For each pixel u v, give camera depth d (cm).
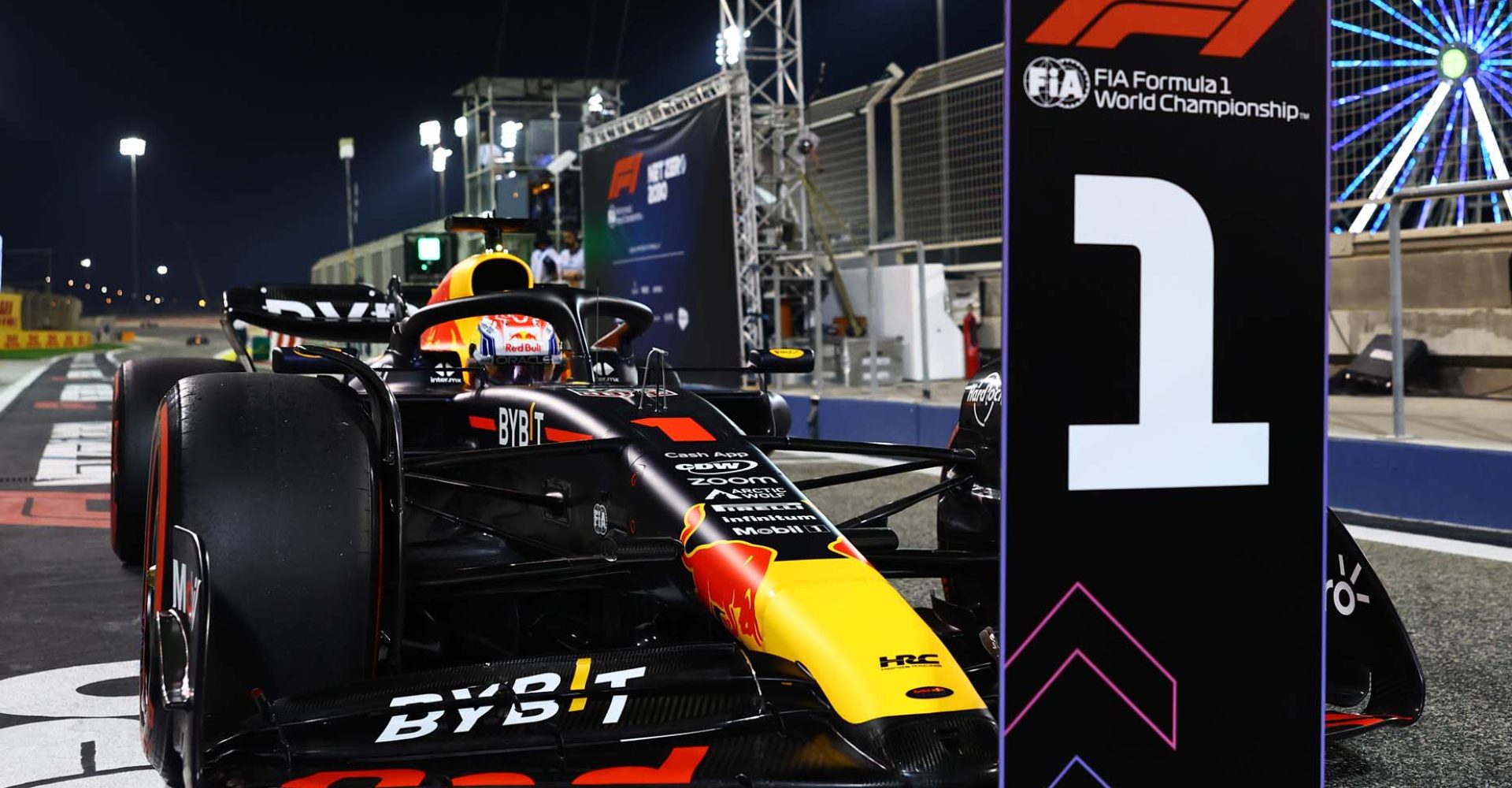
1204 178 163
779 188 1473
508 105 2211
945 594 366
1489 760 303
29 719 348
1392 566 525
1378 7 1178
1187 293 163
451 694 228
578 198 1931
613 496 286
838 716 217
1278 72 165
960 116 1577
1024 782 160
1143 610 164
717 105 1259
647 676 235
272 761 210
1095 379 160
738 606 243
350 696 227
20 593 505
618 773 208
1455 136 1141
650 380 370
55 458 969
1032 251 157
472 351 425
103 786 297
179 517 243
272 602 242
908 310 1529
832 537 259
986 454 342
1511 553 548
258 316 417
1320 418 171
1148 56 160
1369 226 1202
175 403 262
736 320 1253
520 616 320
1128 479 162
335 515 251
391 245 1981
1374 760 304
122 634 442
